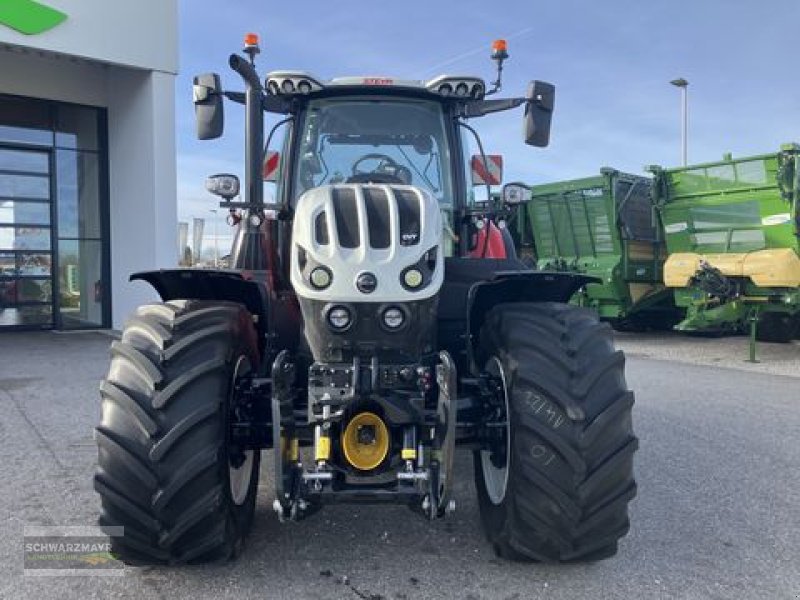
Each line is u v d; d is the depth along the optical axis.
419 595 3.04
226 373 3.10
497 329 3.38
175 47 12.67
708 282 10.93
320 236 3.13
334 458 3.03
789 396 7.63
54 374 8.55
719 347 12.06
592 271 13.04
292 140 4.27
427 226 3.16
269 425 3.39
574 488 2.98
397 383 3.07
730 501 4.26
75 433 5.75
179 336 3.12
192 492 2.92
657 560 3.42
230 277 3.46
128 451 2.89
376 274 3.00
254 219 4.00
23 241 13.42
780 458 5.20
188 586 3.10
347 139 4.32
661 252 13.20
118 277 13.69
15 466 4.84
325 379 3.07
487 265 3.94
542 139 4.31
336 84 4.18
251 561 3.35
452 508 2.99
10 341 11.88
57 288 13.77
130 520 2.92
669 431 6.02
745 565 3.38
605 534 3.08
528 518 3.05
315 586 3.11
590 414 3.02
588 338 3.21
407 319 3.02
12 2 10.89
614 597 3.04
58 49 11.41
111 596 3.01
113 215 13.73
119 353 3.07
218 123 4.07
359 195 3.23
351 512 3.98
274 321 3.73
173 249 12.90
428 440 3.07
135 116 12.94
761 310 10.83
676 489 4.48
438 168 4.36
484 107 4.48
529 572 3.26
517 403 3.08
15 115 13.12
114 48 12.00
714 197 11.38
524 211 14.34
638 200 13.09
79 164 13.79
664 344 12.48
